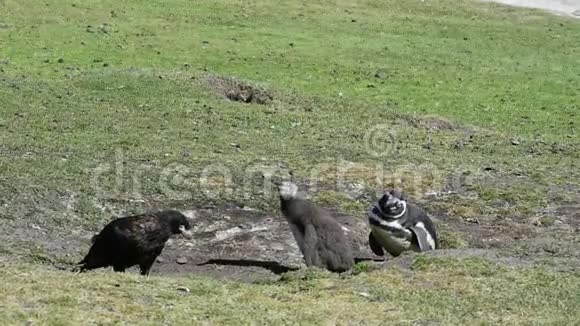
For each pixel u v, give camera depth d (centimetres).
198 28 6078
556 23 7088
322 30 6281
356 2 7106
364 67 5456
